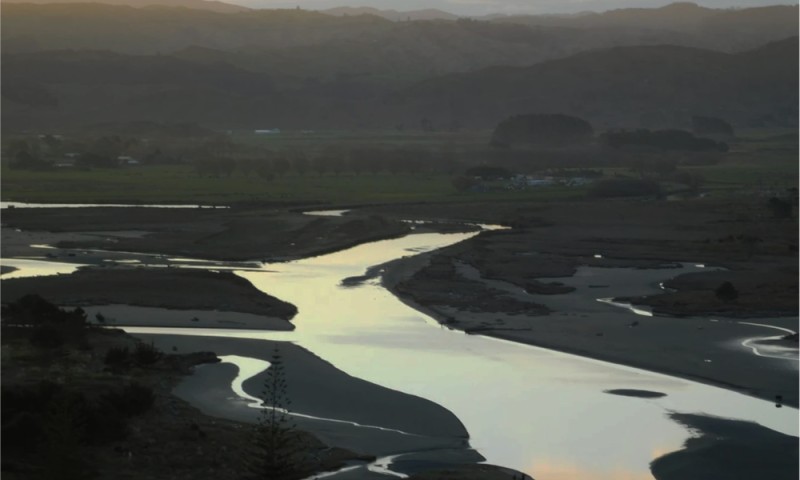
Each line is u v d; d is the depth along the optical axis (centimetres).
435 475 5825
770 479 5991
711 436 6819
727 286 12131
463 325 10706
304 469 5959
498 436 6781
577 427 7012
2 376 7362
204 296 11856
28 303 9769
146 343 9331
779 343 9875
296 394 7694
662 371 8694
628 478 6025
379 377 8375
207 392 7681
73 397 6284
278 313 11256
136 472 5716
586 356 9288
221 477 5788
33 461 5672
